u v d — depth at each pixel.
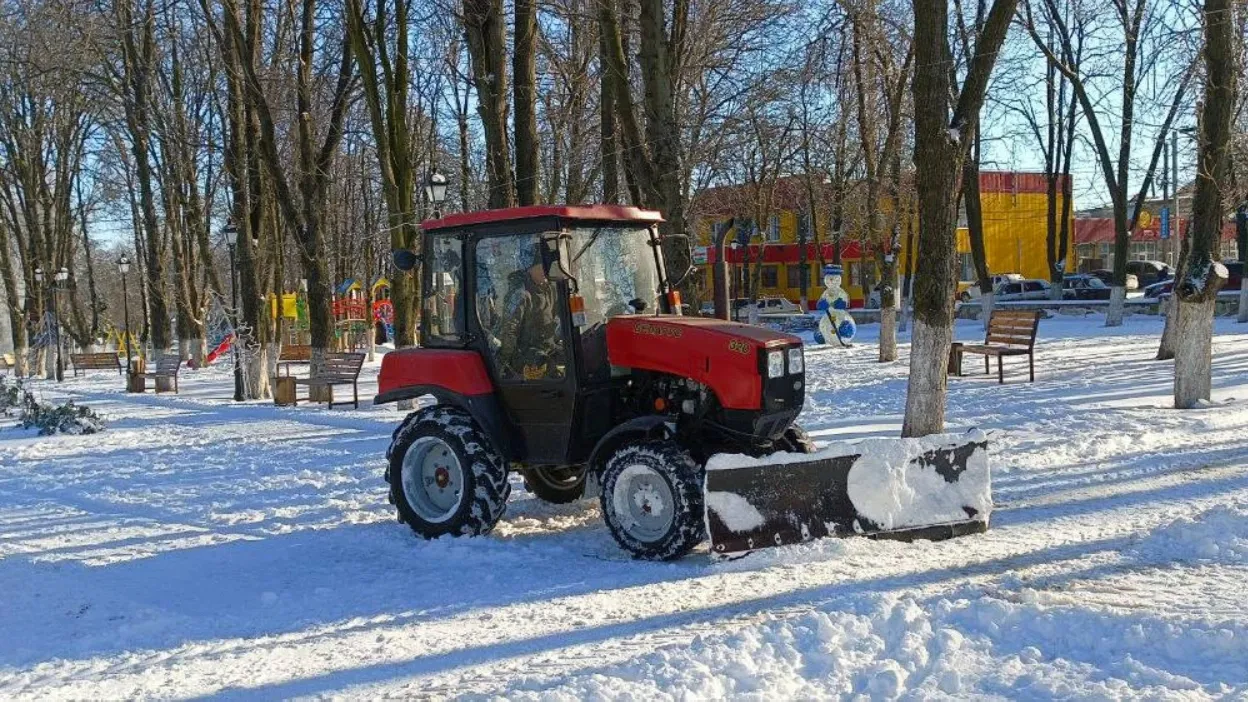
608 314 8.43
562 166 26.47
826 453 7.48
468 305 8.60
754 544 7.23
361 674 5.43
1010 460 10.51
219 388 28.75
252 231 24.41
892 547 7.44
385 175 19.98
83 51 25.28
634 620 6.10
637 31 19.28
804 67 19.45
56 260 41.25
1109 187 31.02
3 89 37.31
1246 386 15.20
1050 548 7.30
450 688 5.12
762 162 36.28
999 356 16.81
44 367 41.56
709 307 46.03
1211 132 13.23
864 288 50.59
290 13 22.59
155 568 7.98
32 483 12.88
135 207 41.16
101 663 5.82
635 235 8.79
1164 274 58.47
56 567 8.08
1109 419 12.46
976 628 5.40
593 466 8.00
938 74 10.37
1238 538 7.09
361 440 15.21
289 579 7.51
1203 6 13.63
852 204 36.06
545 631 5.98
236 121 23.88
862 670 4.95
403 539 8.53
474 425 8.53
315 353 21.61
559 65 23.97
